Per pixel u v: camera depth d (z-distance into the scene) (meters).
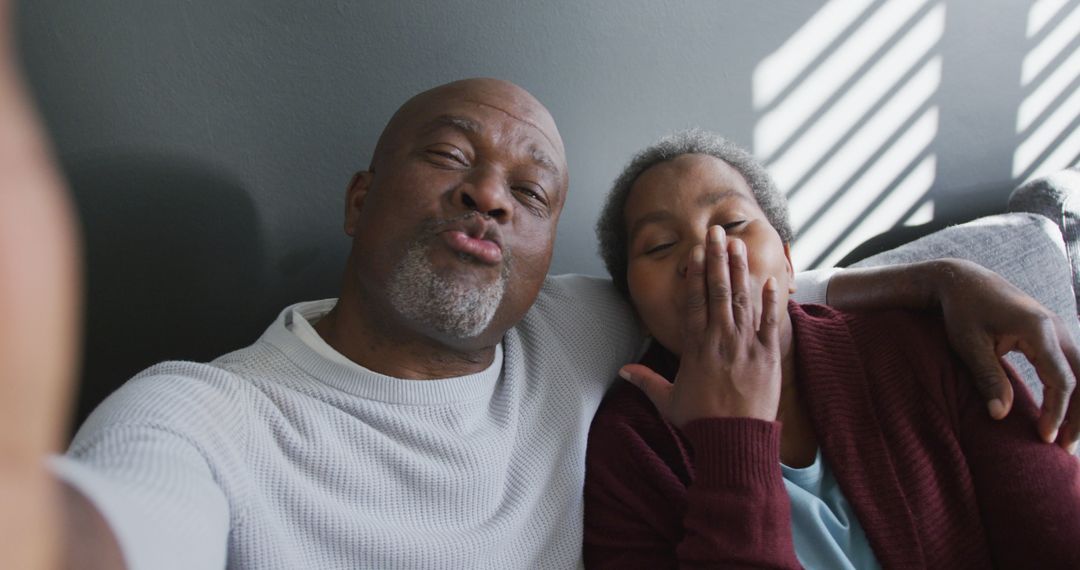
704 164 1.01
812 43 1.45
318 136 1.08
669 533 0.88
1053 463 0.88
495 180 0.84
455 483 0.79
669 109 1.35
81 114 0.92
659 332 0.99
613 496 0.93
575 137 1.28
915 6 1.52
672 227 0.98
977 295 0.96
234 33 0.99
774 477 0.81
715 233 0.88
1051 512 0.86
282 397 0.75
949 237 1.37
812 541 0.89
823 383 0.95
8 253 0.15
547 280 1.08
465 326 0.82
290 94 1.05
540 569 0.86
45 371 0.16
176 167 0.99
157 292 1.00
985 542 0.90
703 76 1.36
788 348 0.99
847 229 1.59
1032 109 1.72
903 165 1.61
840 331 0.99
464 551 0.78
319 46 1.05
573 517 0.90
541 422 0.92
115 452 0.57
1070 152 1.80
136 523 0.46
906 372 0.96
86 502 0.36
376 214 0.84
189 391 0.69
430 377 0.87
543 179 0.88
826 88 1.48
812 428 0.97
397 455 0.77
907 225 1.65
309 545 0.72
